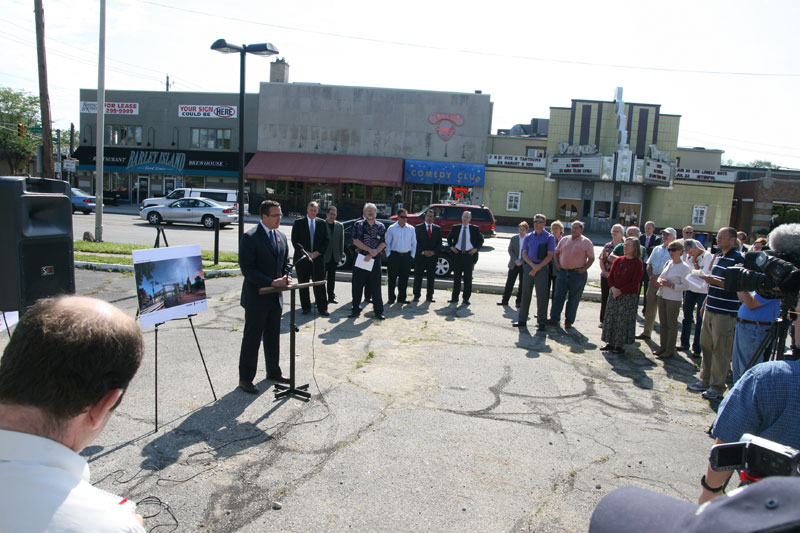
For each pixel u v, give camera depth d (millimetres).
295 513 3160
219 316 7844
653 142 34094
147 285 4262
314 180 32781
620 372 6246
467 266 9773
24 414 1036
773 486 734
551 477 3723
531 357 6633
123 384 1129
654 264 7797
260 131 34781
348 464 3760
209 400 4773
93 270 11008
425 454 3959
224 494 3326
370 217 8266
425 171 33781
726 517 739
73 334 1036
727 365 5383
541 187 34594
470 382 5586
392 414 4656
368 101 34188
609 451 4172
